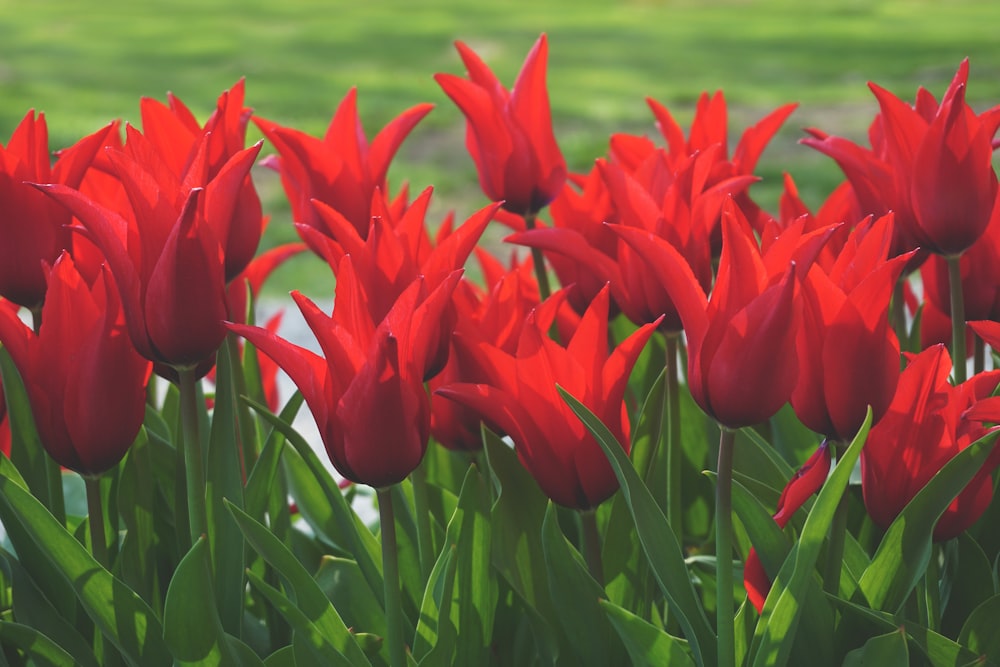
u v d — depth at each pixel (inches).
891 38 340.5
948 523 40.9
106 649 42.5
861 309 38.5
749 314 37.4
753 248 37.6
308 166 44.9
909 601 42.2
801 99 249.0
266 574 44.4
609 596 42.8
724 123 48.0
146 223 38.8
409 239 41.5
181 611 39.1
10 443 44.5
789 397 38.9
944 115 41.9
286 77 289.0
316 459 42.4
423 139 223.5
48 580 43.1
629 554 42.7
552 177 45.8
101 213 38.9
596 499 40.7
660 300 42.5
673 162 48.2
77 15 425.4
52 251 42.5
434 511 45.8
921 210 42.6
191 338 39.1
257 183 191.0
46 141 42.4
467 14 424.8
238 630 42.1
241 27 389.4
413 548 44.2
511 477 42.8
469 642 41.7
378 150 45.6
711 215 42.8
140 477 44.0
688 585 40.1
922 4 434.9
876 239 39.4
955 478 39.7
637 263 42.4
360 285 38.9
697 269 42.8
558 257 46.6
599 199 46.2
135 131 39.6
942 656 40.4
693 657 40.9
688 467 48.8
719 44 343.6
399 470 38.7
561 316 47.1
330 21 403.9
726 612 38.9
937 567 42.3
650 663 39.7
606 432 39.4
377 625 43.8
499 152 45.5
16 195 41.9
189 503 40.2
